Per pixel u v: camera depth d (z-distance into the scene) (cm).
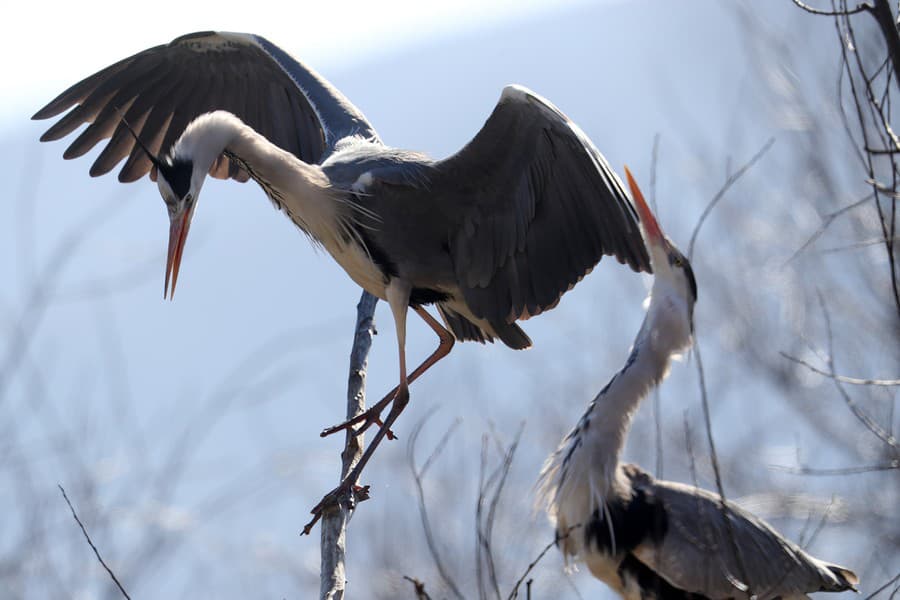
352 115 1048
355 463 869
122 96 1115
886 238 759
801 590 963
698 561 945
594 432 1004
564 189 889
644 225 1045
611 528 937
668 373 1029
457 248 949
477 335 1016
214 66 1112
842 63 798
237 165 1082
